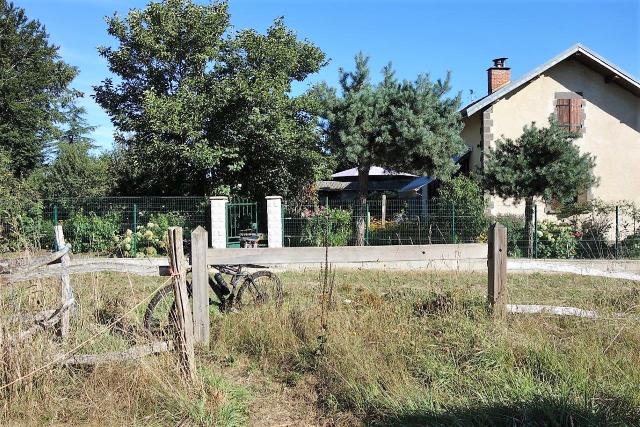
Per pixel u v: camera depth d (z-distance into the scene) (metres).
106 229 15.60
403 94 14.77
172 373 4.26
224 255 5.46
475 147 19.41
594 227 15.88
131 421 3.86
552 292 8.41
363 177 16.42
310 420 3.98
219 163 17.53
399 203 15.65
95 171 25.00
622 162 18.47
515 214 17.16
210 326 5.64
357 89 14.88
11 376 4.07
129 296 6.39
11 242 6.71
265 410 4.14
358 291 7.78
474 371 4.33
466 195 15.41
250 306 6.31
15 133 27.66
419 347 4.75
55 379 4.21
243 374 4.75
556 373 4.17
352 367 4.42
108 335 4.88
